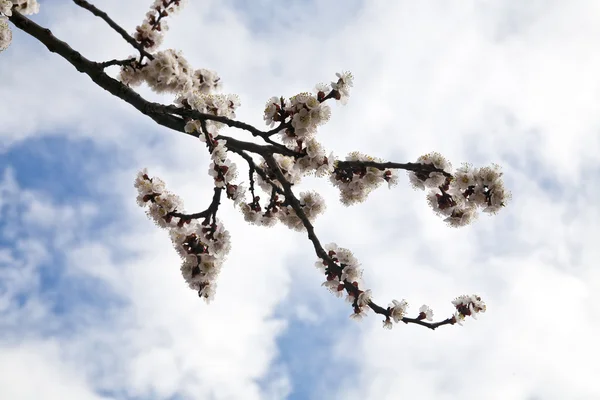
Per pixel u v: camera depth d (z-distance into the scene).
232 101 8.78
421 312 8.05
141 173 8.21
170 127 7.32
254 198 8.31
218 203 7.75
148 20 8.12
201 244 8.03
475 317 8.16
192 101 7.00
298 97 6.92
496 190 7.61
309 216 8.57
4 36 6.82
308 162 7.22
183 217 7.90
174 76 7.70
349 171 8.02
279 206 8.56
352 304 7.88
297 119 6.88
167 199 8.07
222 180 6.77
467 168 7.76
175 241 8.26
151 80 7.63
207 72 8.83
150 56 7.41
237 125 6.91
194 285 8.19
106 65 7.06
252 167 7.75
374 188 8.19
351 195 8.23
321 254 7.79
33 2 7.30
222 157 6.72
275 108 6.97
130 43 7.28
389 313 7.84
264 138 6.99
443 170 7.86
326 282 7.91
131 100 7.07
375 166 7.88
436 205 8.16
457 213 8.03
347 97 7.06
